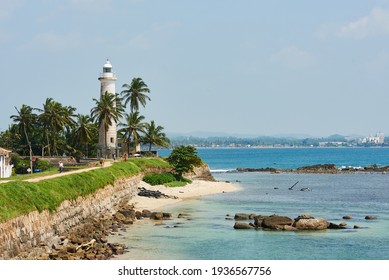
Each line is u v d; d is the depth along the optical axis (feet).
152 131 525.75
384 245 196.44
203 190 390.21
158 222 245.24
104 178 283.59
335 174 626.23
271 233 218.18
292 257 178.19
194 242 199.72
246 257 176.86
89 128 496.23
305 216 237.25
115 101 467.52
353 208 297.33
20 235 156.04
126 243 196.13
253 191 396.57
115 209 280.92
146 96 498.69
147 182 384.68
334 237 210.38
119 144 542.16
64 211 198.39
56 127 478.59
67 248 172.65
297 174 631.15
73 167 321.32
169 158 444.14
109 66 471.62
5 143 503.61
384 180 524.52
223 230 224.12
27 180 204.54
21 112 467.52
